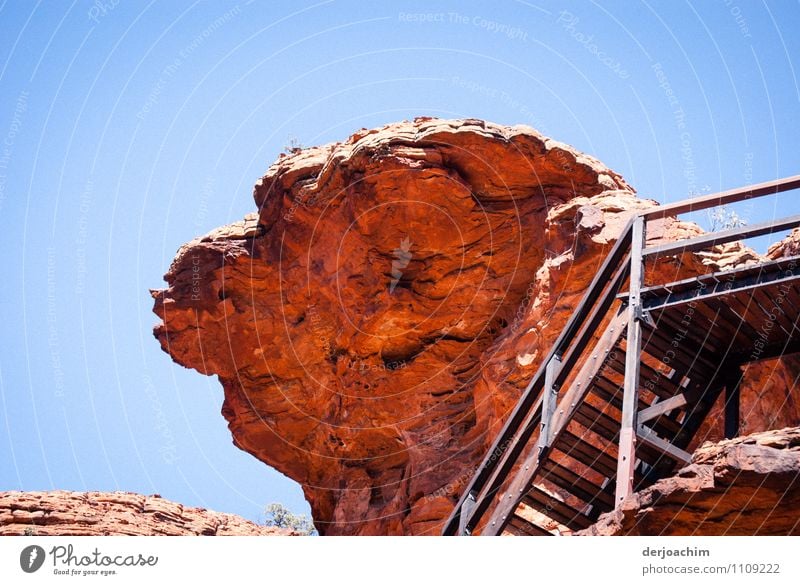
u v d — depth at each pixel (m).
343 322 27.05
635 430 15.67
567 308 23.09
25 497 23.02
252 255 28.17
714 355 17.70
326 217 26.91
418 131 25.97
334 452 27.92
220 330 28.64
